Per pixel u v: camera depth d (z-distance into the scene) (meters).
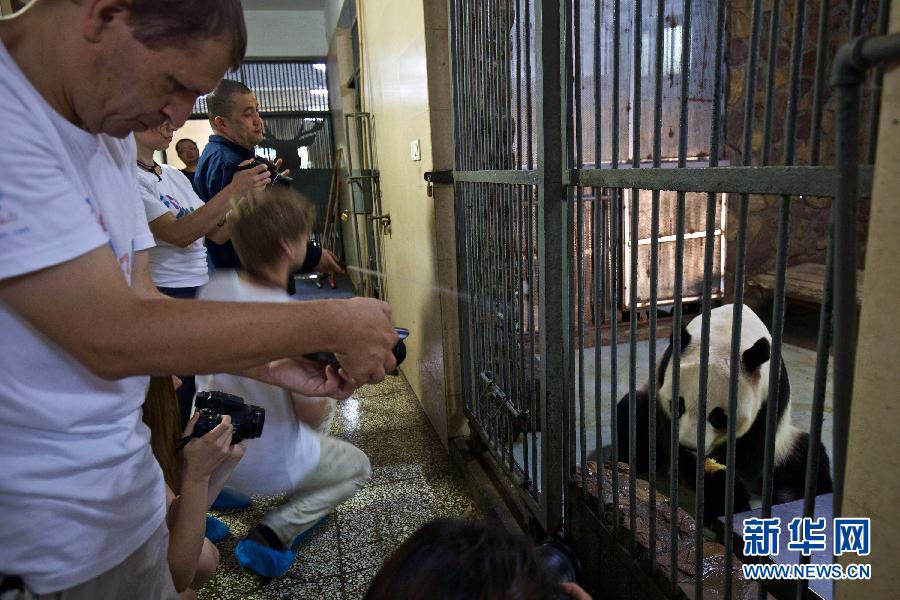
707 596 1.28
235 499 2.38
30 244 0.65
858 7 0.73
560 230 1.65
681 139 1.10
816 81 0.80
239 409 1.30
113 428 0.90
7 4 2.84
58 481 0.84
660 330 4.05
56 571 0.86
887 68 0.57
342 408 3.43
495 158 2.06
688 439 2.06
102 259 0.71
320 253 2.38
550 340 1.71
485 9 1.99
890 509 0.62
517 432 2.61
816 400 0.85
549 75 1.54
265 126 7.85
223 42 0.73
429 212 2.70
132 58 0.70
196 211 2.21
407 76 2.87
